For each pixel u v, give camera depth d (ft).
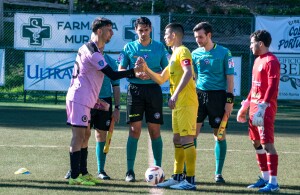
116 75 39.29
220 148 43.06
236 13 137.59
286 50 100.27
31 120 80.43
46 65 102.53
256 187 40.83
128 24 100.53
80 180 40.40
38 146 57.72
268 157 39.70
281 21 99.86
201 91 44.14
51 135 65.87
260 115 38.91
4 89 111.34
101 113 43.65
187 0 142.72
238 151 57.21
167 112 94.68
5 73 114.21
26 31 102.12
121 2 144.25
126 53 44.21
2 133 66.85
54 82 102.94
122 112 93.81
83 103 39.58
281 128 78.02
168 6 140.87
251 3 144.36
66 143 59.98
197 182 42.45
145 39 43.75
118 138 64.75
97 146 44.14
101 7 144.05
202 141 63.62
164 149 57.36
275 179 39.58
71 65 102.53
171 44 41.16
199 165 49.37
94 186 39.91
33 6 137.18
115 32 100.63
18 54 119.65
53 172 44.62
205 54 44.01
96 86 39.96
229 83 43.45
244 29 131.23
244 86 117.08
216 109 43.65
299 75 100.53
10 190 37.73
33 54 102.42
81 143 40.42
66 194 36.78
